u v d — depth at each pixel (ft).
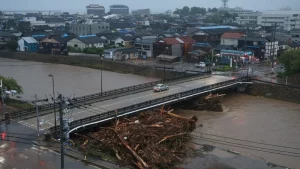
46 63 297.33
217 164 95.50
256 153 103.81
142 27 491.72
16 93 157.48
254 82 185.47
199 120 135.54
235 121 134.62
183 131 112.06
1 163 84.12
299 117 140.77
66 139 99.40
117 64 259.80
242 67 234.38
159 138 102.63
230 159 99.14
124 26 510.99
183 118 118.83
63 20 614.75
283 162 97.81
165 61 263.29
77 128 105.40
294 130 124.16
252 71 208.23
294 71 196.24
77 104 133.18
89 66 273.95
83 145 98.27
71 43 318.86
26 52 332.39
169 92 157.69
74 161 87.61
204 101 149.89
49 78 222.07
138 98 145.48
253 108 154.92
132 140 97.66
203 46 274.36
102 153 94.02
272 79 195.31
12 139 98.48
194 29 343.05
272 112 148.25
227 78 195.31
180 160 96.84
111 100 141.90
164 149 97.40
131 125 108.58
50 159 87.56
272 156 101.71
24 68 266.98
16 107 139.23
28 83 204.13
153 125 109.29
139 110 124.77
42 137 100.17
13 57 329.11
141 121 115.44
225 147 107.96
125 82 212.23
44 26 490.90
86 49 304.71
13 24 522.06
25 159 86.79
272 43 263.29
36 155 89.35
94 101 139.54
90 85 200.54
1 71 250.78
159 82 176.14
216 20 544.62
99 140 99.60
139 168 86.53
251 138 115.96
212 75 205.98
